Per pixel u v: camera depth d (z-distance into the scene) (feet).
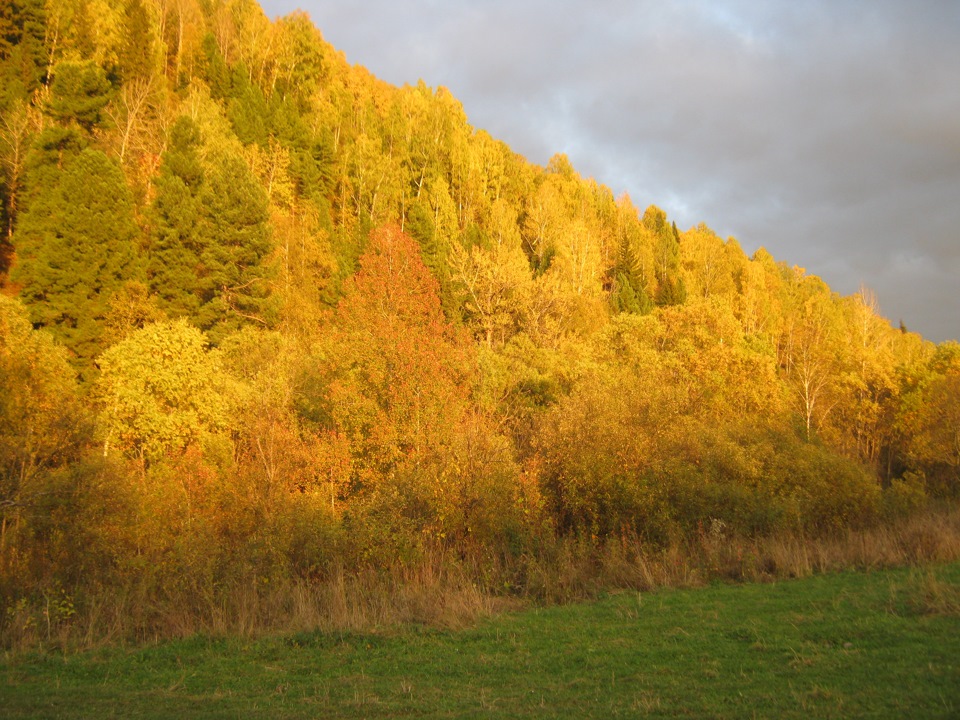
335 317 129.08
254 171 173.68
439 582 53.21
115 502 57.06
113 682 32.50
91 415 66.28
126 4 201.57
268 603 47.32
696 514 73.00
